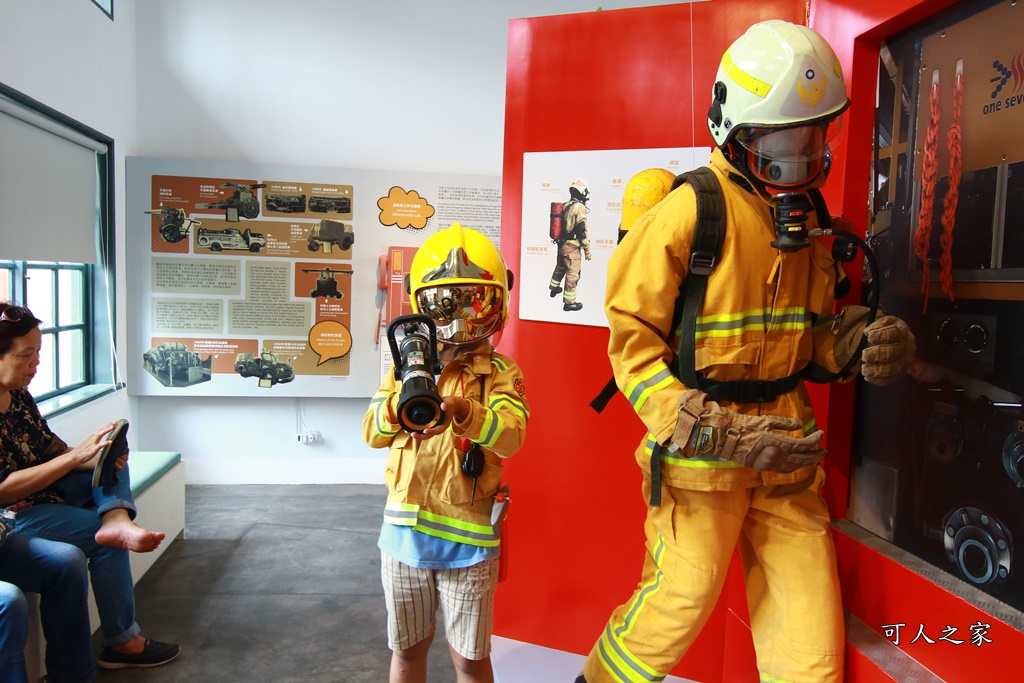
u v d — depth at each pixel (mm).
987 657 1241
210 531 3699
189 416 4551
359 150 4535
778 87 1190
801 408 1411
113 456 2348
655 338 1367
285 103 4465
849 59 1618
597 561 2172
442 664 2510
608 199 2074
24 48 3100
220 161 4352
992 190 1306
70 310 3951
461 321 1539
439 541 1530
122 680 2309
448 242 1569
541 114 2172
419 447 1542
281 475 4641
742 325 1326
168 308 4355
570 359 2162
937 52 1444
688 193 1341
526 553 2264
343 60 4484
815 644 1387
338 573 3207
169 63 4363
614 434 2121
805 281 1367
